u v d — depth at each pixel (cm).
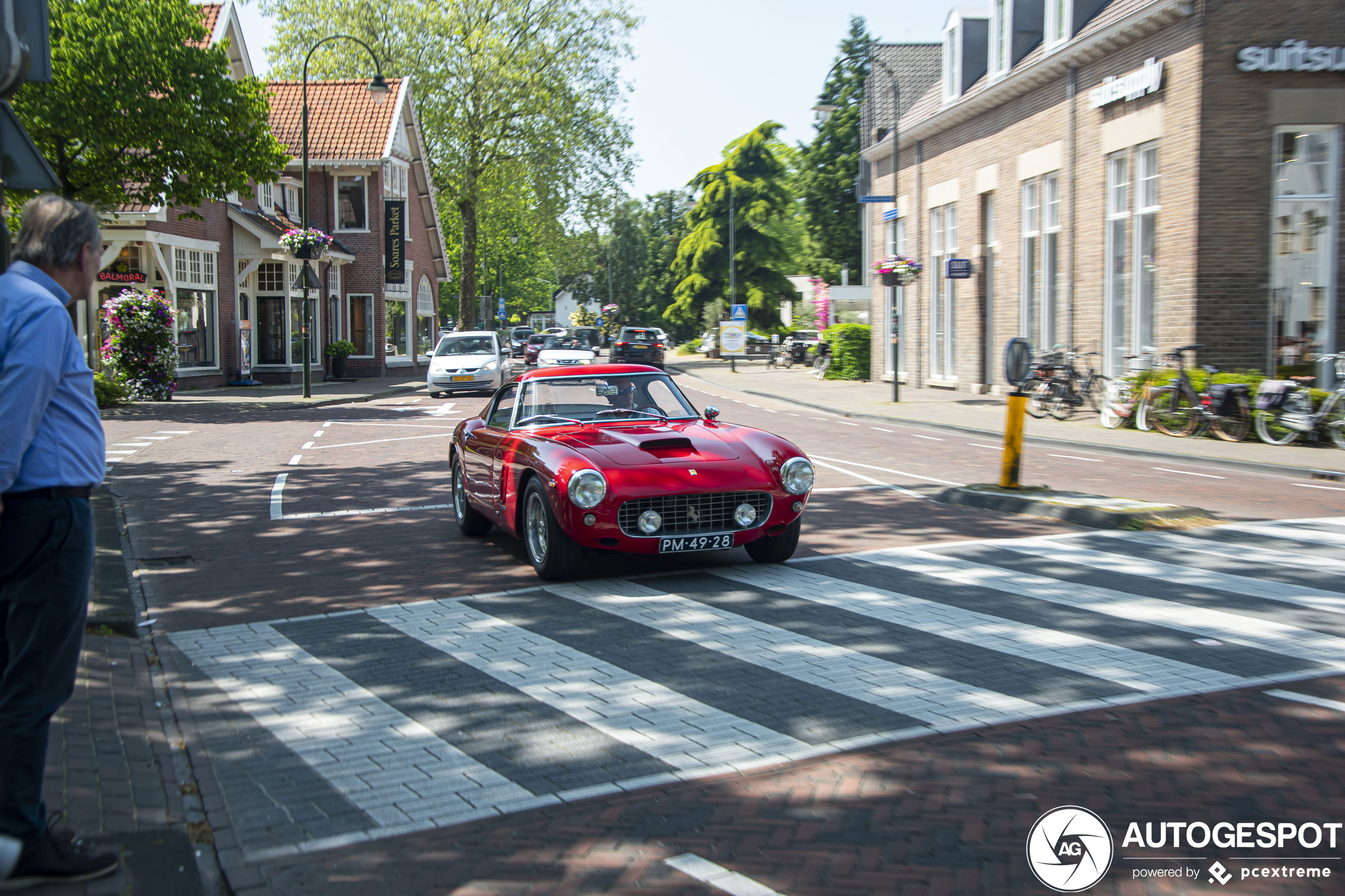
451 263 7131
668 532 700
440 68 4322
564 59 4422
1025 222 2255
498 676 524
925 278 2861
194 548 875
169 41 2092
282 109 4038
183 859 328
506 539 904
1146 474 1269
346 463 1428
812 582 715
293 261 3347
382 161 3906
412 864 334
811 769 401
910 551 813
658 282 10075
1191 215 1662
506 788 391
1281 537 858
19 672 310
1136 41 1808
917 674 514
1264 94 1638
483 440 847
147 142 2069
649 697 488
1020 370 1060
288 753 430
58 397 314
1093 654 541
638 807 371
